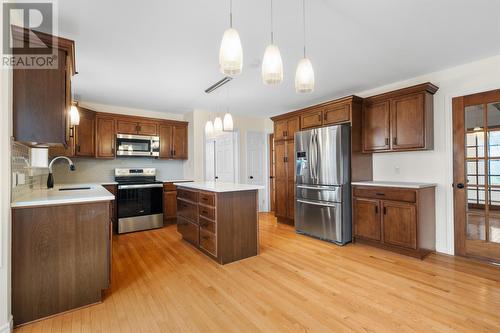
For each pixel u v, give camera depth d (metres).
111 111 4.75
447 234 3.09
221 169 5.91
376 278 2.42
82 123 4.11
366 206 3.38
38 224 1.80
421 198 2.94
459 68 2.99
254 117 5.92
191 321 1.77
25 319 1.74
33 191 2.56
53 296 1.84
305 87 1.80
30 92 1.84
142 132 4.77
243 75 3.25
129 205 4.24
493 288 2.21
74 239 1.93
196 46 2.48
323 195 3.68
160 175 5.26
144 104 4.70
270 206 6.02
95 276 2.00
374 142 3.55
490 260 2.79
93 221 2.00
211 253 2.89
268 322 1.75
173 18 2.01
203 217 3.05
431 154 3.24
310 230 3.87
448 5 1.87
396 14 1.98
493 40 2.41
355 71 3.15
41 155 2.99
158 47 2.49
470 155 2.93
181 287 2.26
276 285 2.29
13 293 1.71
